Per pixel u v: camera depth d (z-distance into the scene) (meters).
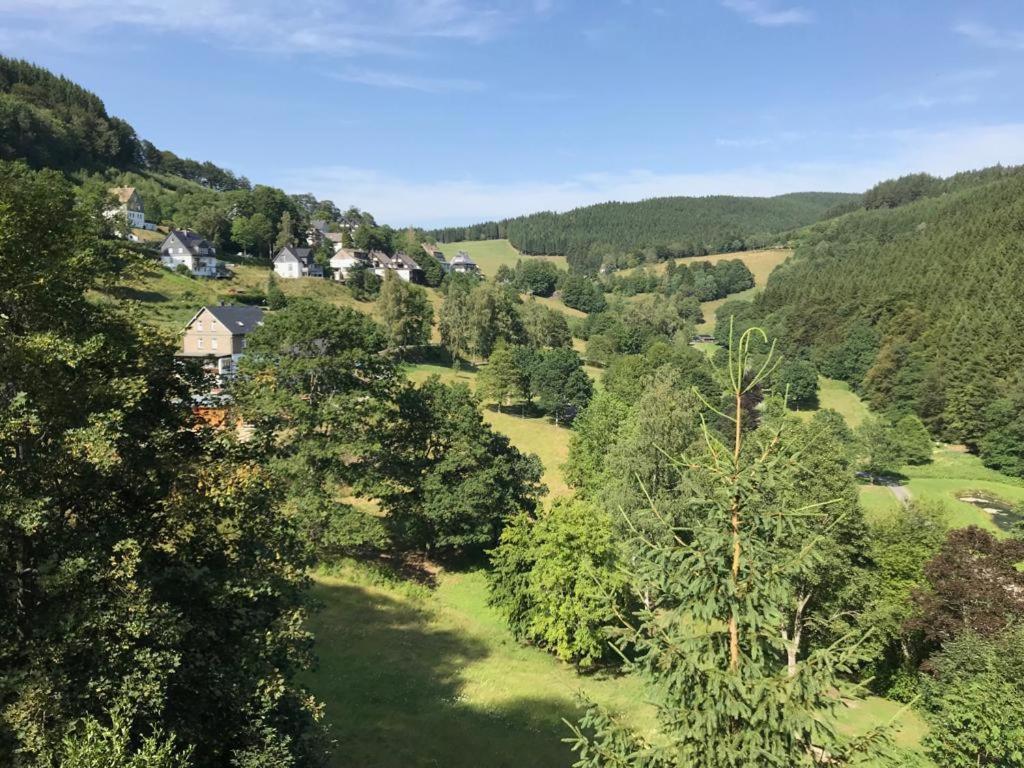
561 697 26.59
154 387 15.88
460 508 40.81
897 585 30.28
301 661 16.17
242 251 152.50
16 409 11.97
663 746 9.00
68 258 13.46
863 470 78.25
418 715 23.14
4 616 12.07
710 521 9.56
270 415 37.47
